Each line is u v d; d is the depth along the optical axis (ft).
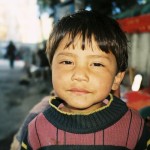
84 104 4.29
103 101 4.85
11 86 46.21
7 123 24.75
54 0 55.83
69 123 4.52
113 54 4.49
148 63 28.04
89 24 4.44
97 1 30.63
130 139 4.65
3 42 121.60
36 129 4.75
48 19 53.16
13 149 6.85
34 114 6.41
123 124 4.65
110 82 4.46
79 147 4.44
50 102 4.86
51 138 4.56
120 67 4.75
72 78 4.24
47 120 4.71
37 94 38.70
